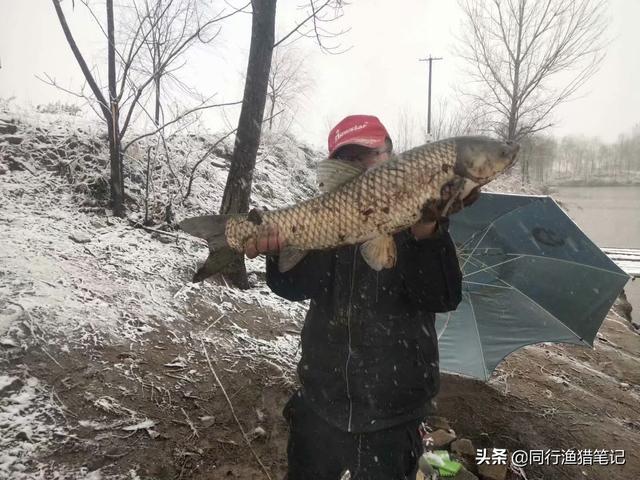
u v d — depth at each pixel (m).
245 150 5.81
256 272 6.59
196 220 2.44
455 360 5.29
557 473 4.39
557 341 5.20
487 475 4.22
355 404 2.53
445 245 2.27
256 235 2.35
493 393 5.54
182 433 3.54
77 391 3.56
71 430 3.26
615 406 5.84
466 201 2.15
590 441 4.92
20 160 6.52
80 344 3.96
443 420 4.83
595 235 21.78
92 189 6.46
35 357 3.70
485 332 5.34
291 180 11.02
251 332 5.16
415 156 2.16
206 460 3.40
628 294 15.12
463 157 2.08
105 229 6.00
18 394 3.38
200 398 3.92
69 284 4.62
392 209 2.18
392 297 2.51
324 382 2.61
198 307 5.21
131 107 6.13
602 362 7.36
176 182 7.25
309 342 2.70
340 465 2.62
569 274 5.04
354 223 2.23
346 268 2.57
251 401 4.07
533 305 5.30
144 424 3.46
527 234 5.03
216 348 4.61
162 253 5.93
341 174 2.29
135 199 6.77
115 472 3.09
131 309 4.64
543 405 5.48
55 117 7.87
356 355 2.53
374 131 2.60
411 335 2.55
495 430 4.89
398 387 2.51
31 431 3.16
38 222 5.61
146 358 4.12
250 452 3.57
